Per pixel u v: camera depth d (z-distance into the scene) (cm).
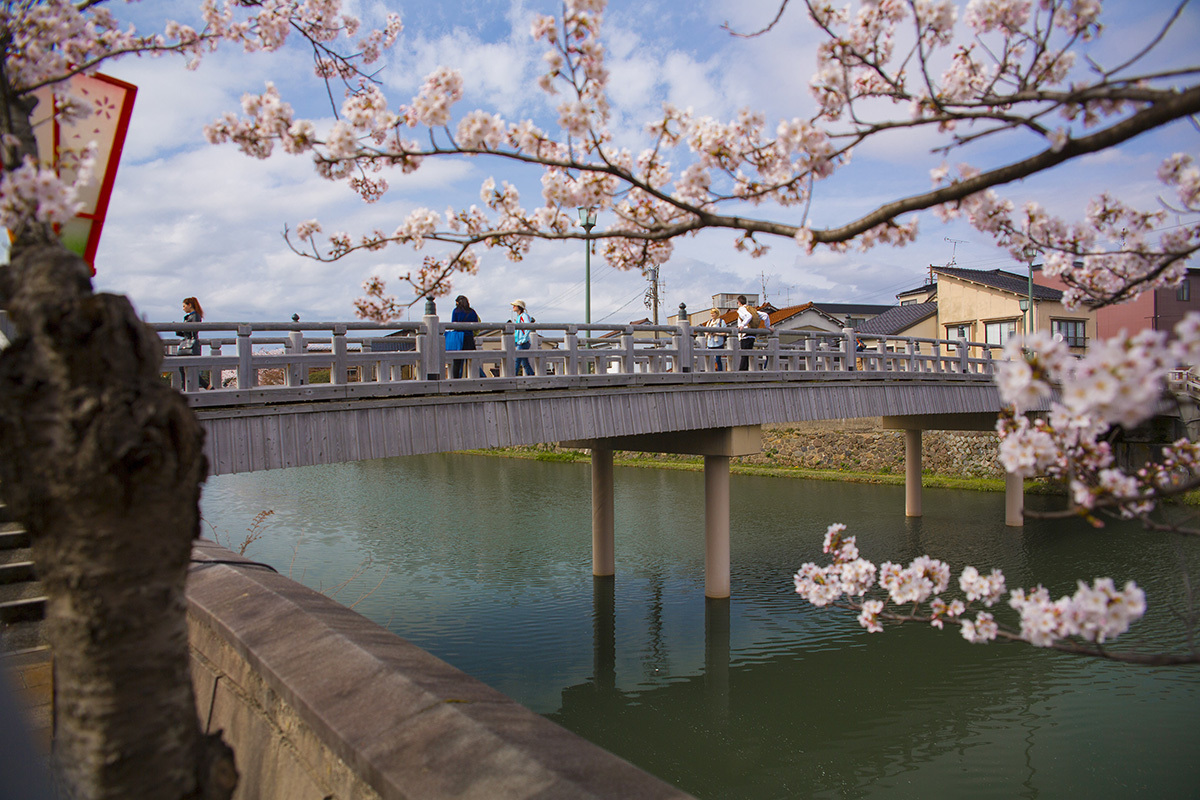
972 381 2089
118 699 161
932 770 880
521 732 218
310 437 823
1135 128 174
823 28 260
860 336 1752
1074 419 195
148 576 164
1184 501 1902
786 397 1535
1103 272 305
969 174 291
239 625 332
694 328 1359
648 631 1337
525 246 329
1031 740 944
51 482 158
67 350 157
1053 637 206
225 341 772
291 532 2067
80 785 161
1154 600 1416
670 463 3550
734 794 845
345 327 864
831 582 304
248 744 313
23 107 218
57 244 181
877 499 2616
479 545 1928
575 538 2019
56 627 163
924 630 1331
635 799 179
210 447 748
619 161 321
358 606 1425
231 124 283
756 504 2548
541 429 1082
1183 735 935
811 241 238
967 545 1922
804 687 1120
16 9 235
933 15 249
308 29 411
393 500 2641
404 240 309
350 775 236
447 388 961
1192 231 283
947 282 3725
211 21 359
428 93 251
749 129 290
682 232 255
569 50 250
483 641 1280
